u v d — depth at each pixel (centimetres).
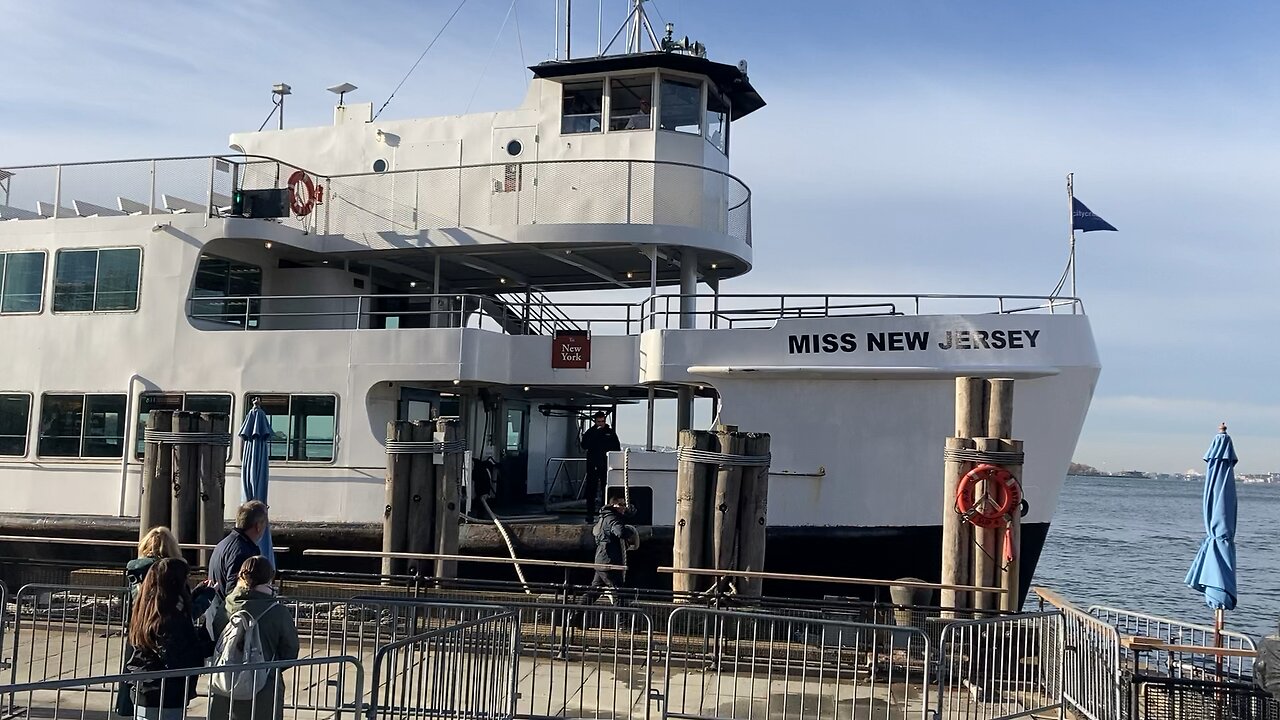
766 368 1536
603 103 1828
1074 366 1498
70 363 1811
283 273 1955
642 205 1780
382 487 1666
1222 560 1170
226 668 660
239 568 830
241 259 1889
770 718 1012
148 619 756
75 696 998
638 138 1806
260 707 728
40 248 1852
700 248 1775
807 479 1527
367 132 1967
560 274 2131
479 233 1777
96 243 1823
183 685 752
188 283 1772
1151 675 990
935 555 1510
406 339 1677
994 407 1298
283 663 685
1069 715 1078
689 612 1027
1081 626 1072
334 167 1981
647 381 1603
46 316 1834
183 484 1485
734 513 1309
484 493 1814
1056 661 1133
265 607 734
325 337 1705
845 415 1527
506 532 1589
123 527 1733
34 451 1812
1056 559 4753
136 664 760
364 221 1922
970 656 1054
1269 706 939
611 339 1683
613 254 1923
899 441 1514
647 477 1553
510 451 2170
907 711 977
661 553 1545
